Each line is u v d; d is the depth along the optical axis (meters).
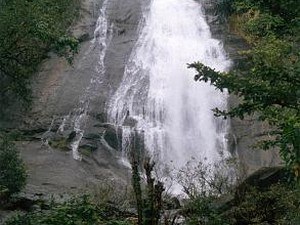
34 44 18.02
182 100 26.09
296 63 6.81
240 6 8.17
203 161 23.89
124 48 28.14
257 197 11.43
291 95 6.42
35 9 15.73
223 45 28.17
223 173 16.75
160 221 10.59
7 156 15.42
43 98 24.72
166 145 24.56
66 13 19.03
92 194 14.79
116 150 23.53
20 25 15.68
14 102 24.17
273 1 7.66
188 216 11.30
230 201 12.33
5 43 16.16
